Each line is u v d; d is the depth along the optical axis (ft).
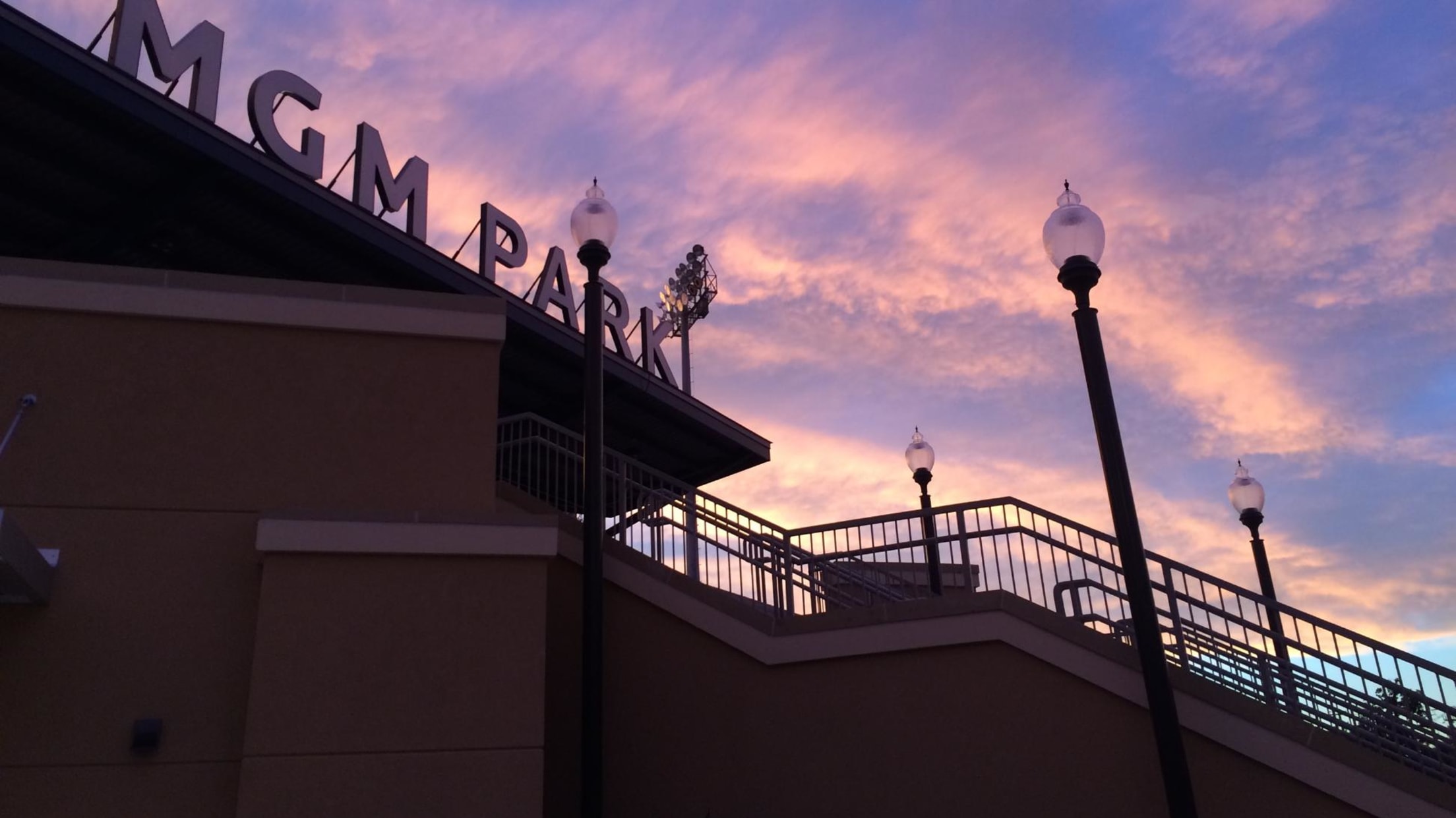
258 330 29.09
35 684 24.45
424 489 28.89
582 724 26.58
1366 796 25.08
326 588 25.36
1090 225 27.32
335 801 23.77
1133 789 27.09
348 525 25.82
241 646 25.99
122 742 24.53
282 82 40.93
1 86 30.30
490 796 24.54
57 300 27.58
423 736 24.70
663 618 32.58
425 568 26.08
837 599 36.19
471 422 29.94
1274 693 30.32
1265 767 26.22
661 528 35.58
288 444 28.27
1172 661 30.53
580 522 34.06
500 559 26.58
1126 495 25.07
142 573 26.04
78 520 26.03
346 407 29.09
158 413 27.55
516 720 25.31
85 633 25.14
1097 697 28.07
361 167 44.47
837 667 30.76
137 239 37.50
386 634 25.31
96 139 32.86
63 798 23.79
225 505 27.22
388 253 40.11
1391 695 28.86
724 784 30.58
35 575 23.93
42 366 27.02
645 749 31.42
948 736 29.09
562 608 32.71
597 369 29.48
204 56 38.11
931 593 36.01
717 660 31.78
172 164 34.32
